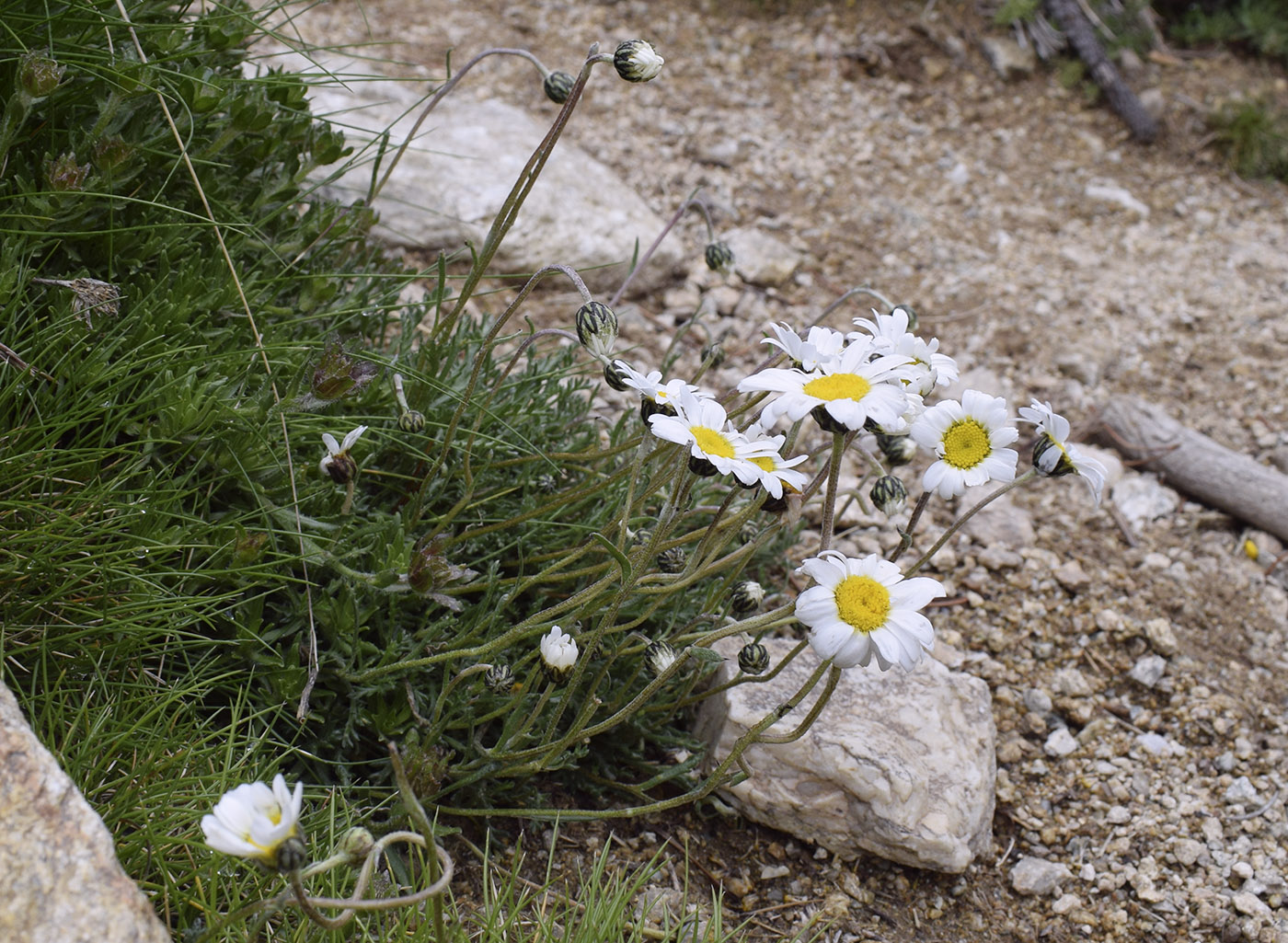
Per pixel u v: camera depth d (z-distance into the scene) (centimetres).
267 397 74
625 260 110
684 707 82
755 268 117
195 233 77
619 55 70
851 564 65
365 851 61
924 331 115
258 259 81
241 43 83
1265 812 82
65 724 69
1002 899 79
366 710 74
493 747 74
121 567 69
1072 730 86
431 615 77
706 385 102
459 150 113
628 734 78
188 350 74
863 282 119
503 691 71
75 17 74
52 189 72
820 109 142
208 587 73
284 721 74
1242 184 143
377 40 130
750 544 73
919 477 98
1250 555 95
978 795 79
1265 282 127
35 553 68
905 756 78
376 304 82
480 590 79
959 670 88
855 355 67
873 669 82
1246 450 105
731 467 66
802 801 78
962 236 128
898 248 125
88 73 73
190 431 73
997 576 93
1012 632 90
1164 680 88
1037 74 153
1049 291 122
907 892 78
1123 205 136
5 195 73
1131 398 106
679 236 120
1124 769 84
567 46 140
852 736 78
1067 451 68
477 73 131
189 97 77
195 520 71
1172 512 98
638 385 67
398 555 73
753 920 76
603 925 70
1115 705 87
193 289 75
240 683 73
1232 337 118
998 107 148
